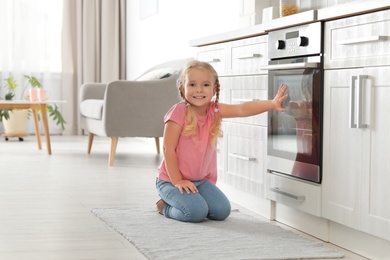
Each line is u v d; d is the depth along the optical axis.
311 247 2.43
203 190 3.00
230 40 3.51
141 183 4.19
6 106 5.86
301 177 2.70
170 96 5.21
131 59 8.11
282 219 2.98
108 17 8.29
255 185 3.17
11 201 3.46
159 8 6.79
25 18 8.14
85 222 2.92
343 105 2.41
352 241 2.43
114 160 5.52
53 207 3.29
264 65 2.96
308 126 2.64
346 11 2.36
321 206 2.56
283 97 2.75
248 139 3.25
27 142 7.25
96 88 6.20
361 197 2.29
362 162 2.29
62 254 2.32
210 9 5.30
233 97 3.48
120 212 3.12
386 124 2.15
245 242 2.49
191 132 2.91
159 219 2.96
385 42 2.16
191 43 4.04
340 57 2.44
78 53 8.28
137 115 5.14
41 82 8.27
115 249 2.41
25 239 2.56
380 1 2.16
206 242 2.49
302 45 2.70
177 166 2.98
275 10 3.72
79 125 8.36
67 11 8.25
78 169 4.88
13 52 8.11
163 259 2.22
